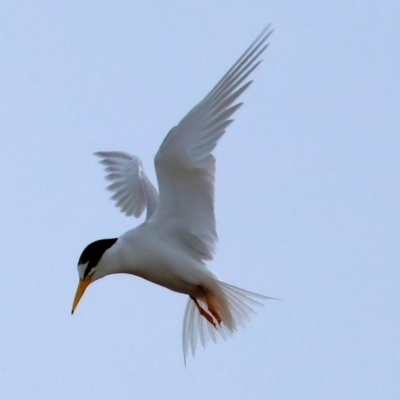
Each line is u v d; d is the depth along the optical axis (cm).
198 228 1374
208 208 1359
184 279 1389
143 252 1379
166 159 1331
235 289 1397
